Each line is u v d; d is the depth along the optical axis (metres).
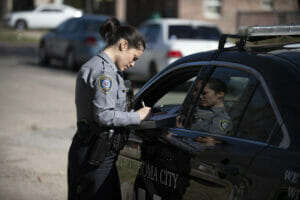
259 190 6.64
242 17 43.12
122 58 8.71
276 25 8.30
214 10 75.75
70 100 30.05
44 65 48.78
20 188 14.87
